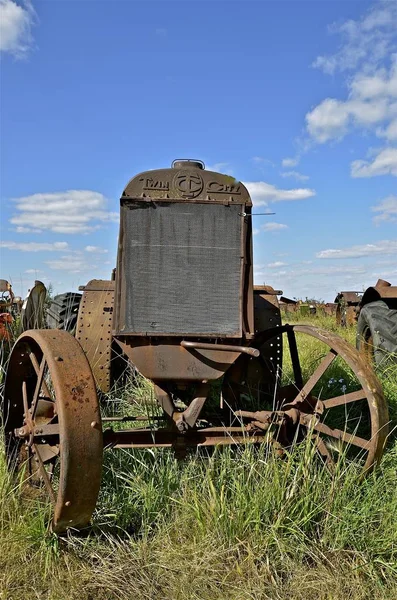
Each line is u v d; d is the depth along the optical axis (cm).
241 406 398
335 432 338
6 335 534
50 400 326
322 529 299
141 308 341
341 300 1269
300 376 405
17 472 341
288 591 260
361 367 336
